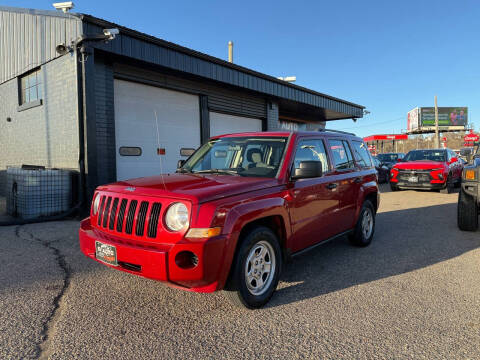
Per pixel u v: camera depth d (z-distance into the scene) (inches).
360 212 198.5
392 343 103.2
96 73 338.0
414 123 2979.8
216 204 111.4
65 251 197.3
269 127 582.6
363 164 214.1
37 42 363.3
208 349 100.3
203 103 467.5
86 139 307.9
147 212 114.3
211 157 170.9
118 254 115.3
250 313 123.3
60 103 340.5
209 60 426.9
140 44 350.6
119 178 377.4
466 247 209.2
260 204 124.9
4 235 234.5
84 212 306.2
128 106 384.2
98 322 115.9
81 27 304.2
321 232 164.6
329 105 682.2
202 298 135.7
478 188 232.2
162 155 421.4
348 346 101.7
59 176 304.5
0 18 427.8
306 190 151.0
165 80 414.9
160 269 105.9
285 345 102.6
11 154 431.2
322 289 145.3
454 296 137.3
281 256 138.7
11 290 141.9
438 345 102.1
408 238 233.1
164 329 111.7
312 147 166.9
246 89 502.3
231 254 112.6
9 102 427.8
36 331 109.7
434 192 509.7
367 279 156.9
